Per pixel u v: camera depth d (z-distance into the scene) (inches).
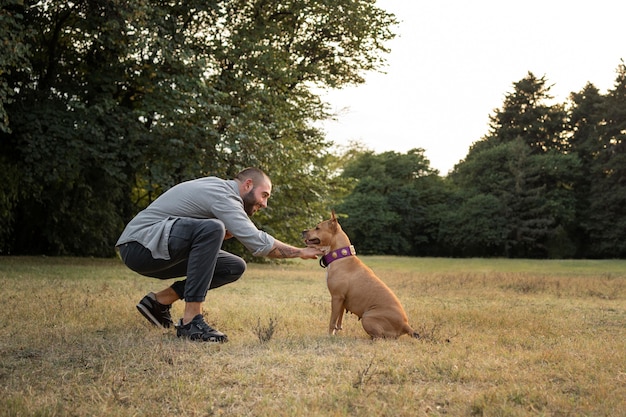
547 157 2038.6
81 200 649.0
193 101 537.3
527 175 2042.3
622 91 1975.9
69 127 526.6
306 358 140.4
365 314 178.7
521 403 108.2
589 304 317.7
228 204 170.4
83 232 661.9
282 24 738.8
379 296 178.9
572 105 2290.8
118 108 557.0
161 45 518.3
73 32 600.7
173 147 555.2
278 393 111.7
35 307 219.0
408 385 118.8
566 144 2217.0
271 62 653.9
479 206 2041.1
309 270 686.5
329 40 790.5
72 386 113.3
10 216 587.8
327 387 114.5
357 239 2258.9
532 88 2298.2
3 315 197.8
